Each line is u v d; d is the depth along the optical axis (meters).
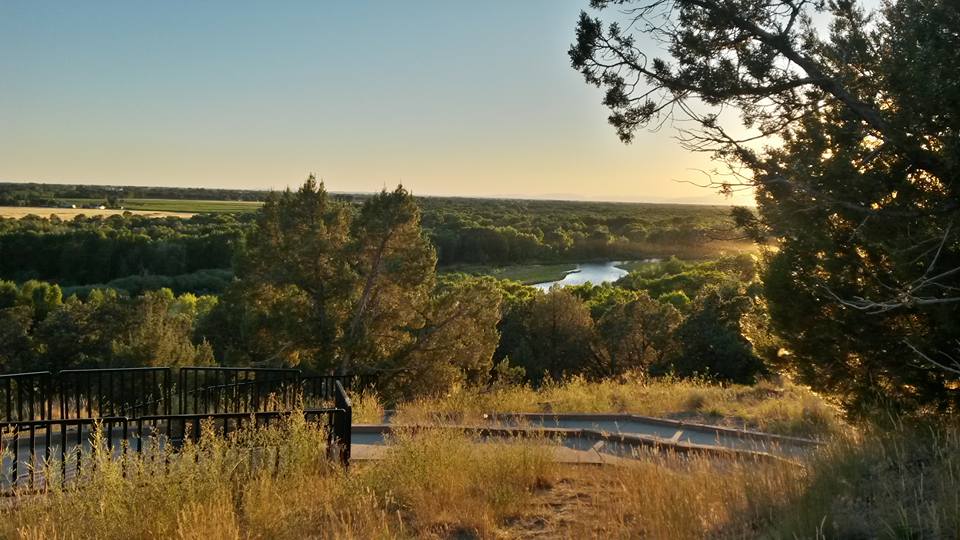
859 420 8.14
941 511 4.66
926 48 6.52
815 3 8.35
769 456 7.39
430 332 30.34
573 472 8.39
